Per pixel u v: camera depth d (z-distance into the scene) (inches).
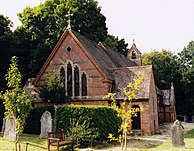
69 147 764.0
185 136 1156.5
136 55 2258.9
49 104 1252.5
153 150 761.0
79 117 842.2
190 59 3137.3
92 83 1273.4
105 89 1239.5
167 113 1910.7
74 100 1286.9
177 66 2741.1
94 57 1342.3
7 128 967.0
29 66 1756.9
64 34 1365.7
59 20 1784.0
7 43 1712.6
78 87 1310.3
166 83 2559.1
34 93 1374.3
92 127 831.1
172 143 840.3
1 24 1813.5
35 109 1162.0
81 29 1830.7
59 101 1221.1
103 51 1632.6
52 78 1243.2
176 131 841.5
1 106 1273.4
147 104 1195.9
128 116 525.7
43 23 1859.0
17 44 1740.9
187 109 2517.2
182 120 2546.8
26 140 919.7
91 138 809.5
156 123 1348.4
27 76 1817.2
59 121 868.0
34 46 1819.6
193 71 2554.1
